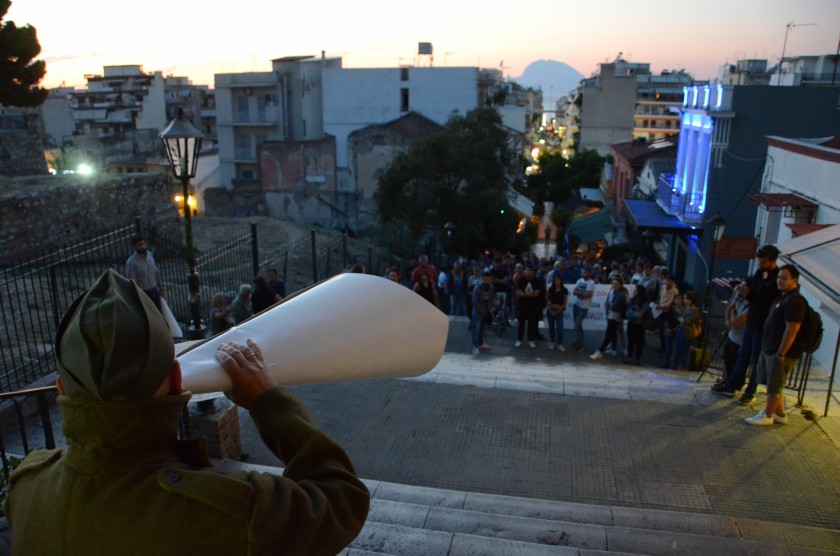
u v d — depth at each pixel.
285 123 46.28
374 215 38.94
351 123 43.00
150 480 1.05
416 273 11.63
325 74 42.62
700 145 22.84
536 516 5.80
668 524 5.68
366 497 1.25
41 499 1.13
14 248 16.98
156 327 1.08
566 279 16.73
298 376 1.29
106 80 71.19
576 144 75.75
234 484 1.07
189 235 8.16
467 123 31.75
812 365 10.49
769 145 17.59
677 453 7.25
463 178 31.78
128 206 21.39
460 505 5.96
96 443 1.05
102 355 1.03
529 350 12.53
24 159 23.39
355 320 1.37
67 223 18.75
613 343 12.12
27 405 7.46
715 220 13.68
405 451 7.38
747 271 21.69
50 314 11.48
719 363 11.41
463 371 9.99
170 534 1.02
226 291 16.22
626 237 33.47
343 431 7.84
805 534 5.48
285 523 1.07
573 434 7.74
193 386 1.16
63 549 1.06
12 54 21.95
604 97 67.00
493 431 7.84
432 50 45.25
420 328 1.43
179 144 7.72
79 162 51.56
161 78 67.75
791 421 7.93
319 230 31.38
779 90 20.48
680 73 101.75
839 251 7.36
